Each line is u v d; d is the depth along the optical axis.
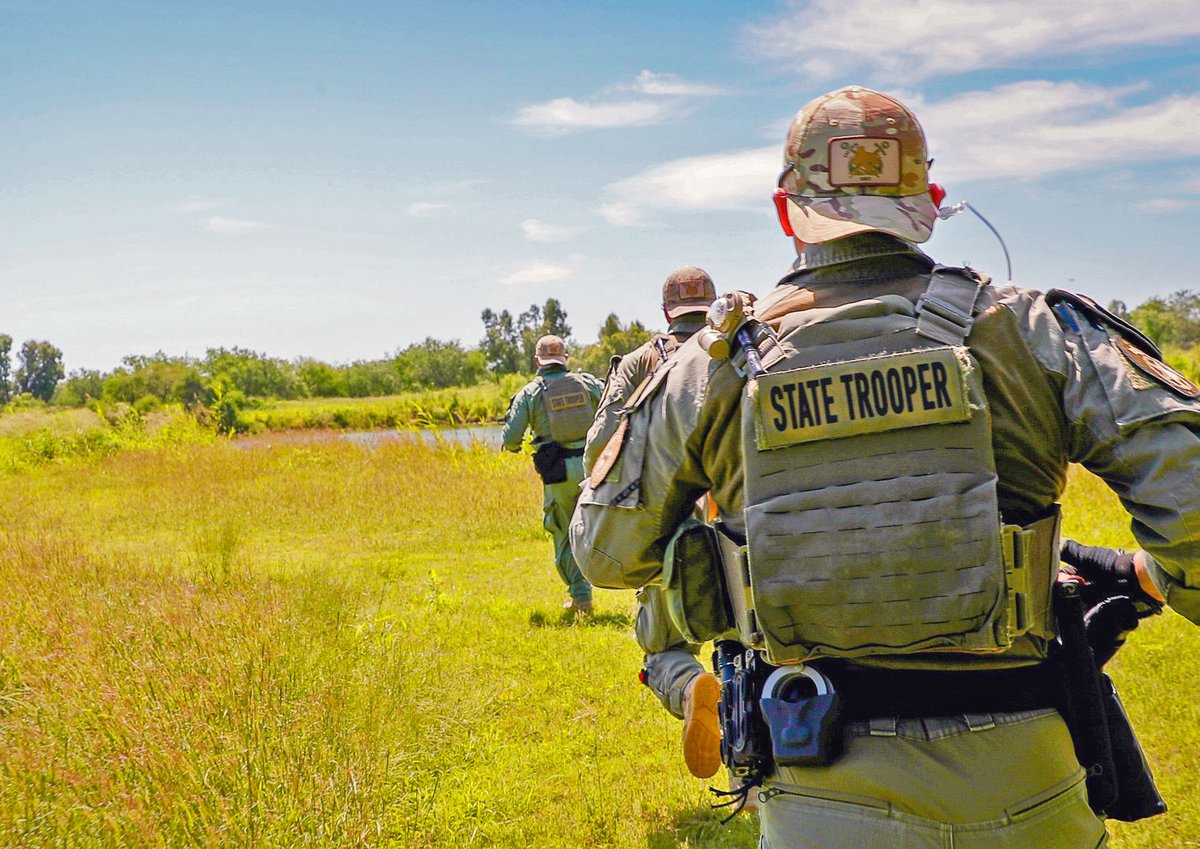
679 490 1.83
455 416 25.25
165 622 5.27
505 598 7.57
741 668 1.81
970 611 1.56
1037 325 1.67
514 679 5.46
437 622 6.53
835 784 1.63
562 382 7.02
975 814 1.58
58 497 15.23
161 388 43.16
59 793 3.35
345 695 4.35
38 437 22.47
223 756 3.68
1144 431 1.57
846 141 1.80
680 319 4.90
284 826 3.31
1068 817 1.64
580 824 3.80
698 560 1.81
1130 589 1.85
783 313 1.76
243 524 11.59
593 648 6.08
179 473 16.98
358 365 68.44
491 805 3.92
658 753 4.48
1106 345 1.64
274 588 6.53
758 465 1.66
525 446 7.16
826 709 1.61
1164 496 1.53
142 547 10.27
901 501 1.59
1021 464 1.66
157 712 3.99
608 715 4.95
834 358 1.67
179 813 3.31
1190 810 3.48
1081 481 8.54
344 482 14.27
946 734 1.60
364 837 3.36
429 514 11.58
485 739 4.53
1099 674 1.88
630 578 1.92
